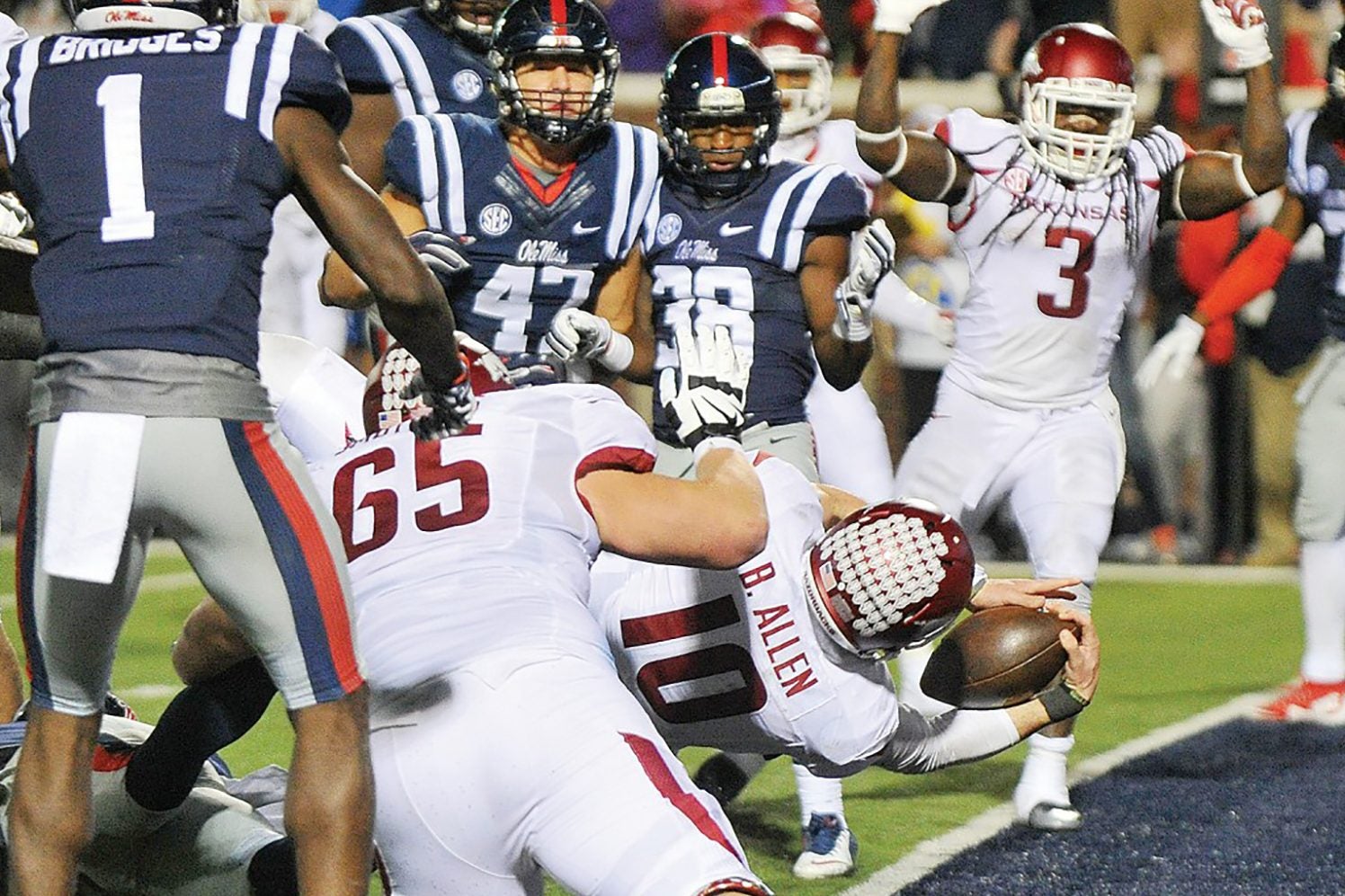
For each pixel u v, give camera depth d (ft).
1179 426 96.32
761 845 48.75
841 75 99.71
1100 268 54.19
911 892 44.24
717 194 46.83
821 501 38.24
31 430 31.68
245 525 31.04
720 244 46.57
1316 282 89.35
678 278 46.70
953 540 34.45
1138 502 97.30
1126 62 53.06
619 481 33.06
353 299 47.26
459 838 31.04
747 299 46.52
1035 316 54.13
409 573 32.40
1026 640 37.50
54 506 30.60
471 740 30.63
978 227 54.08
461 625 31.50
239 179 31.42
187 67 31.55
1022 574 93.20
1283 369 92.17
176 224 31.09
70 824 32.32
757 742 36.76
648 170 45.93
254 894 35.78
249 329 31.68
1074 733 61.31
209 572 31.45
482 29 51.72
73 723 32.40
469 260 44.96
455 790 30.76
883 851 47.98
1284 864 46.14
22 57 32.32
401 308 31.55
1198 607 85.81
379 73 51.42
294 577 31.24
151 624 78.02
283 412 38.11
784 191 46.73
